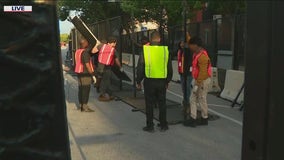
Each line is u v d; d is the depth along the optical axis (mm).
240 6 24094
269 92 1411
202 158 6402
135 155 6621
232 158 6387
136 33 28516
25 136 1466
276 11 1390
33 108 1461
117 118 9805
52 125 1481
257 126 1441
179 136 7863
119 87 14594
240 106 10805
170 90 14969
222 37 15938
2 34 1426
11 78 1449
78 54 10781
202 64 8516
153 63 8055
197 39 8516
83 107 10805
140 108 10852
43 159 1478
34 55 1445
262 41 1410
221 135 7895
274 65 1406
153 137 7812
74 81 18891
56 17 1448
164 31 23578
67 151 1503
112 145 7250
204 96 8711
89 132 8320
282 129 1435
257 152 1447
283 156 1436
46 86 1461
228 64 15516
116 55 12789
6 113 1454
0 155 1454
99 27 17547
